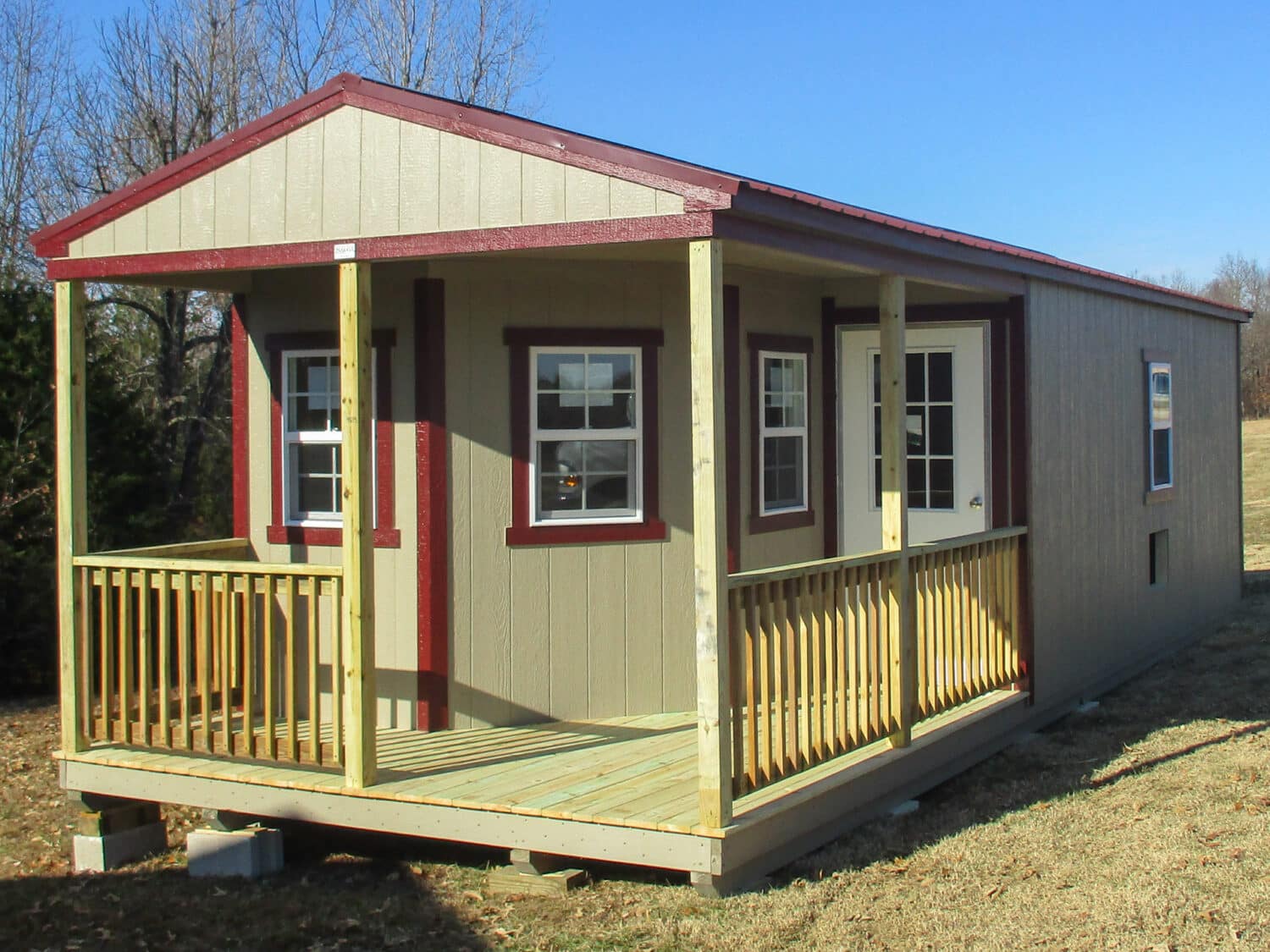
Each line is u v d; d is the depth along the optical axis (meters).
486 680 8.34
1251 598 16.62
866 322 10.15
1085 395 10.94
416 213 6.89
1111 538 11.50
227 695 7.53
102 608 7.88
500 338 8.30
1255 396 52.25
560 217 6.49
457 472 8.25
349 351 7.05
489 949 6.00
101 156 21.97
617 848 6.39
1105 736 9.83
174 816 8.78
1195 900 6.22
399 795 6.90
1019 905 6.23
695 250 6.13
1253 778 8.45
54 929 6.70
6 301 13.84
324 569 7.14
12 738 11.70
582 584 8.52
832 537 10.33
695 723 8.38
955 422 10.16
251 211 7.35
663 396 8.66
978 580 9.08
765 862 6.66
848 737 7.35
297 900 6.90
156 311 20.81
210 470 20.56
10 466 13.30
